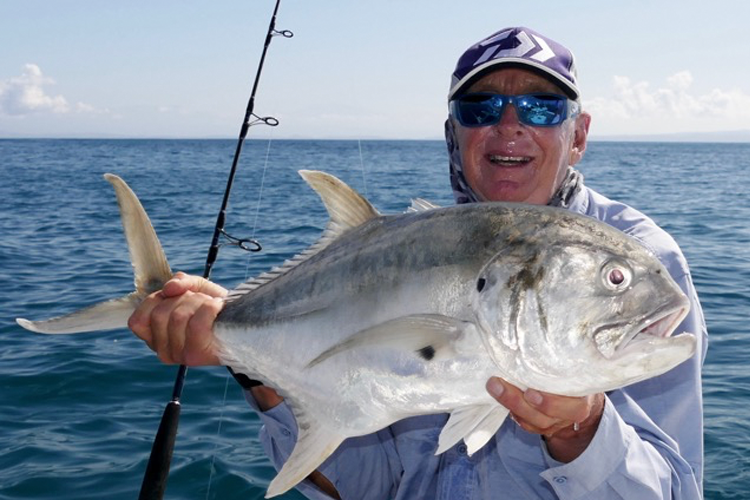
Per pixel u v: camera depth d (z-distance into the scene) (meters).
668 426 2.88
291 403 2.68
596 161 79.31
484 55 3.18
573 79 3.24
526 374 2.32
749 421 6.15
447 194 28.48
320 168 53.22
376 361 2.47
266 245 14.99
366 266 2.58
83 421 6.47
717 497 5.08
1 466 5.71
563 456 2.57
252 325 2.73
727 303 10.13
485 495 3.08
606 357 2.27
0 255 14.27
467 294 2.39
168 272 2.90
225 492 5.40
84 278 12.04
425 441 3.22
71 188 32.75
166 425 3.28
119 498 5.29
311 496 3.38
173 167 57.50
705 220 20.30
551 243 2.36
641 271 2.32
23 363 7.78
